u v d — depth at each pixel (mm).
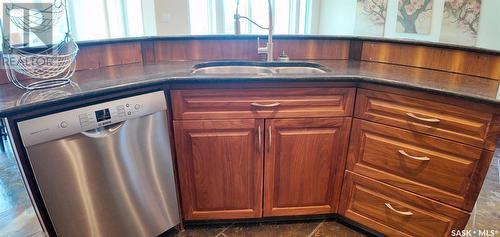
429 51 1674
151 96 1252
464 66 1582
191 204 1557
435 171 1280
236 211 1593
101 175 1190
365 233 1615
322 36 1925
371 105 1357
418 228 1398
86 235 1234
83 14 3443
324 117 1416
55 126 1028
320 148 1478
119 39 1679
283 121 1406
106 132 1161
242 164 1478
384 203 1459
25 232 1656
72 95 1058
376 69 1598
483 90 1188
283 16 4938
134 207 1343
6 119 968
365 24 4316
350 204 1574
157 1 3621
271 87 1344
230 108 1366
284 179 1532
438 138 1235
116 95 1182
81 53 1545
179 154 1431
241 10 4438
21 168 1044
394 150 1354
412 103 1260
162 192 1428
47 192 1083
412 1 3623
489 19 2920
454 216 1290
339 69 1574
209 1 4133
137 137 1253
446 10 3283
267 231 1637
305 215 1660
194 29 4117
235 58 1926
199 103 1347
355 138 1449
